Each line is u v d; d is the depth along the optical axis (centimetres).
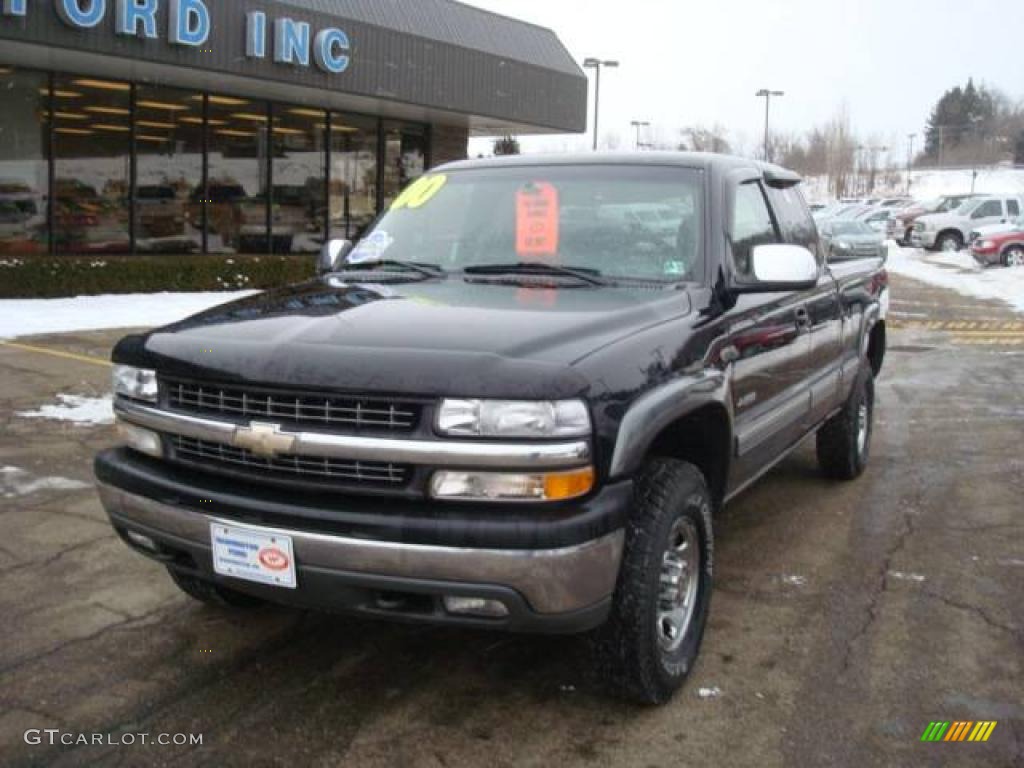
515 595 287
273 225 1817
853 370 602
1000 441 762
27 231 1486
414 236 452
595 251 415
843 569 483
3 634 396
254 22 1477
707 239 405
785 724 336
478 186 462
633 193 429
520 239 429
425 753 317
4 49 1305
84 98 1520
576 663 366
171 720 335
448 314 338
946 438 774
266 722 335
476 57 1859
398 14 1736
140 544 350
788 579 469
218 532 313
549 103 2048
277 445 301
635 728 333
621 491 303
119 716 337
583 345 311
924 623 419
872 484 637
